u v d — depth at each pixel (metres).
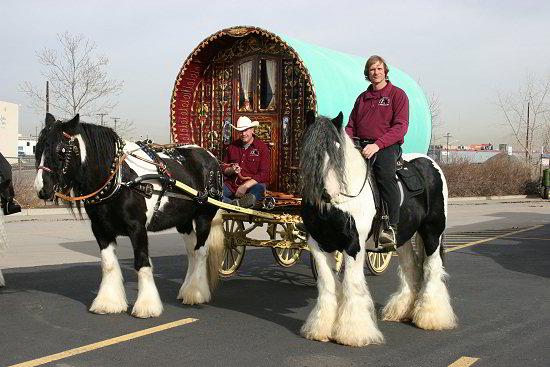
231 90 9.69
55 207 21.09
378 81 6.31
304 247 8.45
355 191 5.62
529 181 38.88
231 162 8.79
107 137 6.57
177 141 9.77
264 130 9.31
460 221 20.56
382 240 6.04
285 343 5.77
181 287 7.79
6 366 5.02
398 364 5.18
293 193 9.06
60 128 6.22
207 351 5.50
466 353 5.51
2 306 7.16
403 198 6.18
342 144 5.44
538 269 10.40
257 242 8.72
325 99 8.29
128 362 5.17
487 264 10.95
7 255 11.25
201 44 9.29
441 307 6.40
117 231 6.82
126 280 8.98
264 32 8.69
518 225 19.12
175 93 9.74
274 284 8.90
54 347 5.57
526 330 6.33
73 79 28.34
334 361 5.24
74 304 7.29
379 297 8.06
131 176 6.64
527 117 46.59
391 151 6.04
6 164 8.24
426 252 6.62
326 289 5.88
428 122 11.14
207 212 7.72
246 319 6.73
